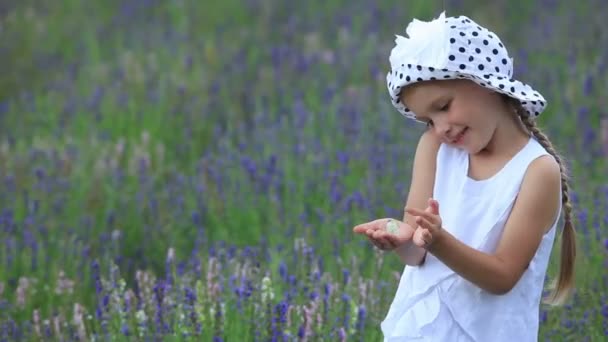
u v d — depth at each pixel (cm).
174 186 1122
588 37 1535
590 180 1070
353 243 920
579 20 1627
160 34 1736
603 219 899
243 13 1855
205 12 1858
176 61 1580
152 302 802
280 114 1339
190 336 759
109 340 772
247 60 1606
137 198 1088
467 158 579
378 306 797
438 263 582
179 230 1035
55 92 1495
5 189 1131
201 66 1562
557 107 1307
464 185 573
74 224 1068
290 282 805
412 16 1753
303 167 1124
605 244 827
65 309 866
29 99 1483
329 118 1279
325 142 1209
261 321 759
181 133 1343
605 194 980
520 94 546
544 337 760
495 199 564
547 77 1373
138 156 1217
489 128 556
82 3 1947
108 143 1283
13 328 808
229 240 995
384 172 1083
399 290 604
